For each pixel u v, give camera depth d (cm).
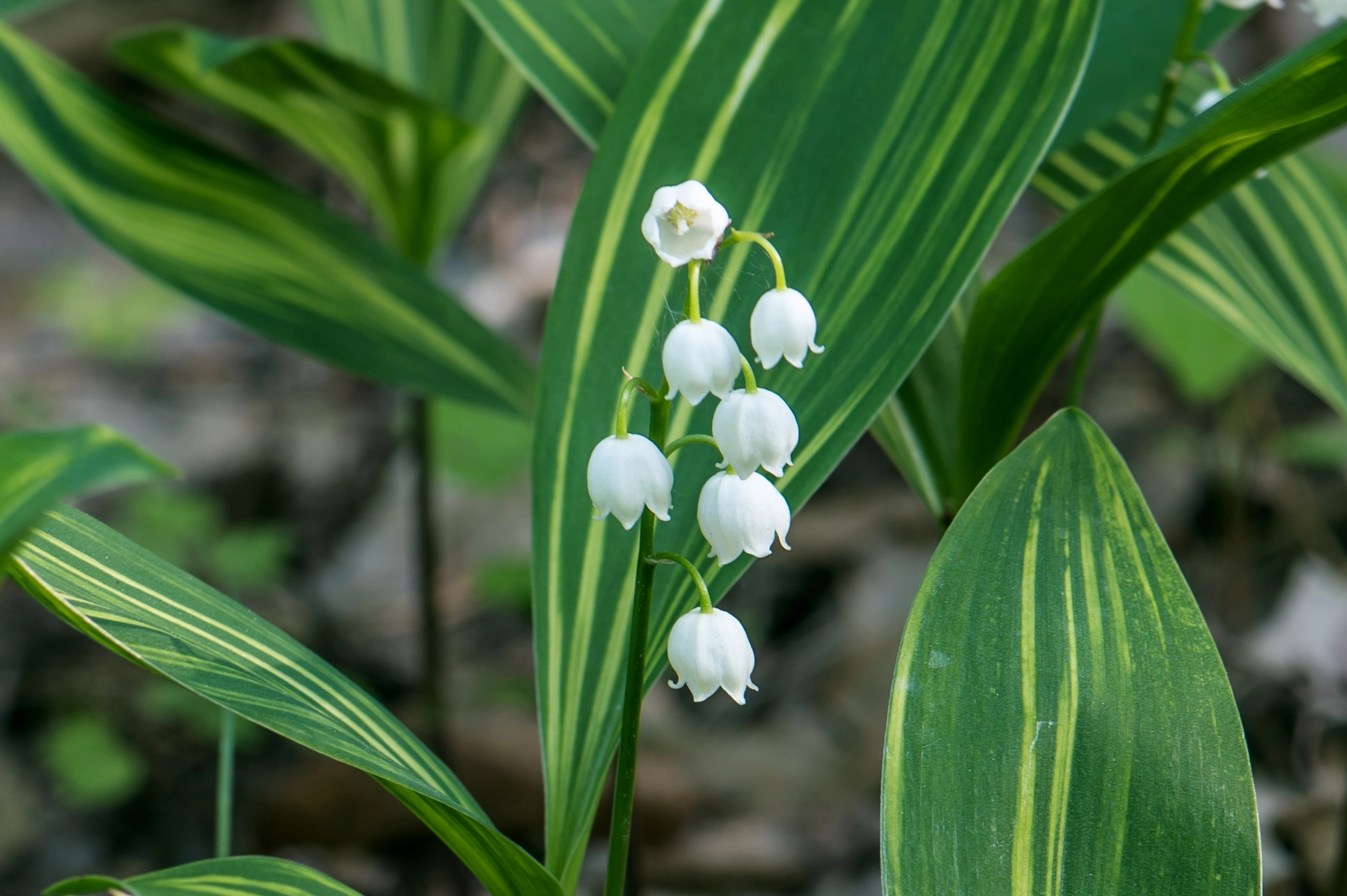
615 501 43
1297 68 42
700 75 48
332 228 66
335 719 44
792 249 47
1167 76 50
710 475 47
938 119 47
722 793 89
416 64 77
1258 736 84
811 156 47
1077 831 42
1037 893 42
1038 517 44
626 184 47
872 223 47
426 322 66
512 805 85
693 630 44
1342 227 53
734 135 47
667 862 84
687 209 43
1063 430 44
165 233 62
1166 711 43
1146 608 43
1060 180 54
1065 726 43
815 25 48
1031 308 46
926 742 43
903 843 42
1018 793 43
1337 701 84
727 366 43
